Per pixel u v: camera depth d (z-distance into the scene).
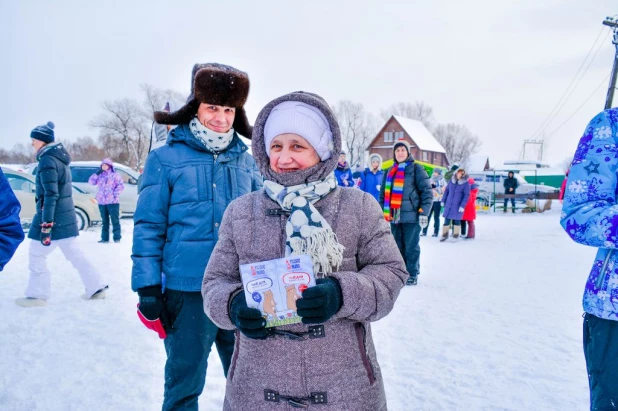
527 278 6.47
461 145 85.81
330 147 1.57
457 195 11.20
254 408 1.47
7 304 4.93
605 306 1.66
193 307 2.26
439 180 14.27
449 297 5.38
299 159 1.55
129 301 5.17
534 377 3.17
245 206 1.62
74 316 4.56
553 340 3.88
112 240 10.57
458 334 4.07
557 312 4.71
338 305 1.33
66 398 2.89
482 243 10.78
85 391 2.99
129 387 3.06
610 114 1.73
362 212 1.56
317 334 1.44
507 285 6.01
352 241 1.52
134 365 3.41
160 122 2.42
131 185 14.14
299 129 1.53
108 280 6.25
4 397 2.88
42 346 3.73
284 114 1.55
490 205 23.05
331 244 1.42
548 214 21.28
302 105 1.57
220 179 2.38
